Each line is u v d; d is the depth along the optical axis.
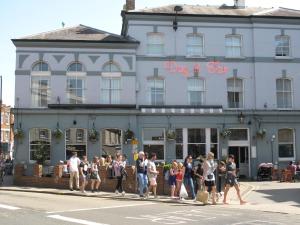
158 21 31.64
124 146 29.92
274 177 29.72
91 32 31.78
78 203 17.77
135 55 31.08
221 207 16.53
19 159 29.22
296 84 32.50
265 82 32.12
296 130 31.83
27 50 30.25
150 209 15.80
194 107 30.77
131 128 30.08
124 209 15.78
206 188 17.81
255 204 17.45
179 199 18.83
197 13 32.09
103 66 30.78
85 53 30.66
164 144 30.55
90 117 29.89
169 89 31.33
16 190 24.16
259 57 32.25
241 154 31.31
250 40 32.44
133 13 31.31
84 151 29.75
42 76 30.28
